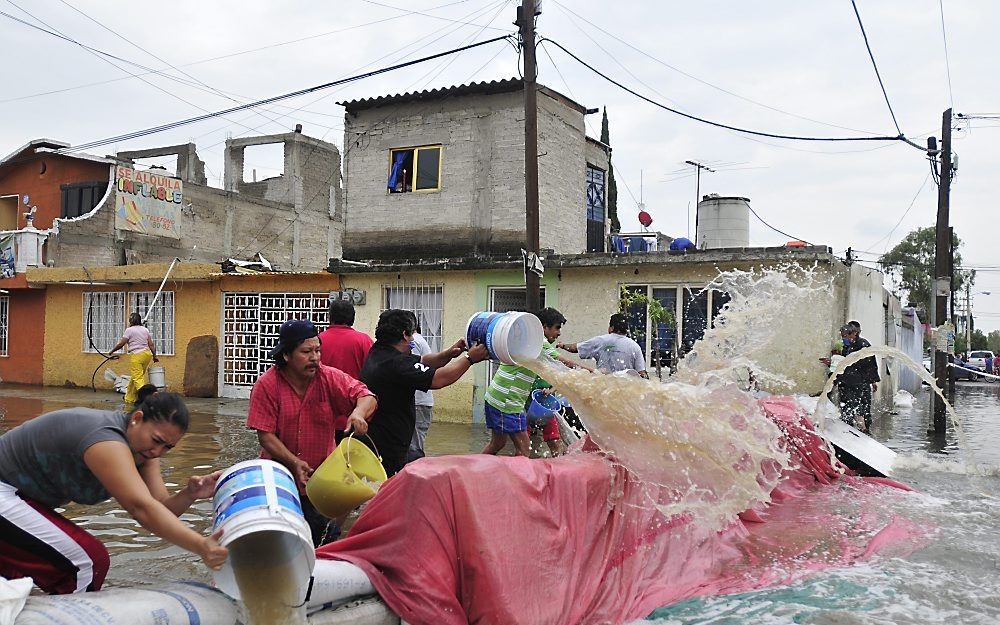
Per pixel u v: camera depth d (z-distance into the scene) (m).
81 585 3.31
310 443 4.72
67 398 16.72
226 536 2.92
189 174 29.27
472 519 3.71
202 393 17.03
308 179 29.52
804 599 4.48
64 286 19.70
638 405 4.91
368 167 18.92
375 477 4.33
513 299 14.42
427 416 7.15
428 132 18.34
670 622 4.11
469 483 3.79
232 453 9.57
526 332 5.14
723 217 21.31
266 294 16.62
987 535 5.86
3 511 3.08
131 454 3.17
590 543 4.34
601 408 4.88
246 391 16.78
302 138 29.30
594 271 13.43
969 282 54.66
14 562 3.16
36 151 23.19
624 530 4.61
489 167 17.81
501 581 3.67
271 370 4.73
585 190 20.09
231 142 29.50
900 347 23.81
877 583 4.75
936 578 4.86
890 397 20.14
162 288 16.92
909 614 4.25
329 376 4.77
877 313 17.42
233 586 3.06
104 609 2.77
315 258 29.62
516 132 17.61
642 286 13.17
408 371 5.15
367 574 3.62
